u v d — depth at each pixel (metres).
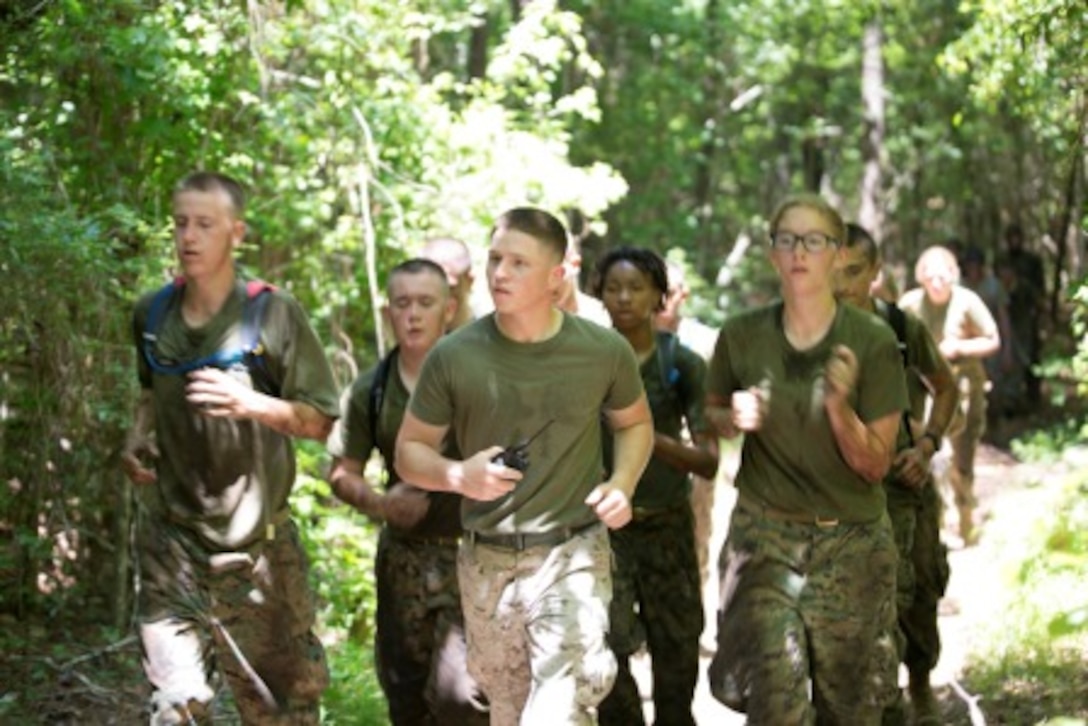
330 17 13.29
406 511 7.64
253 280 7.41
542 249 6.46
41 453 9.70
